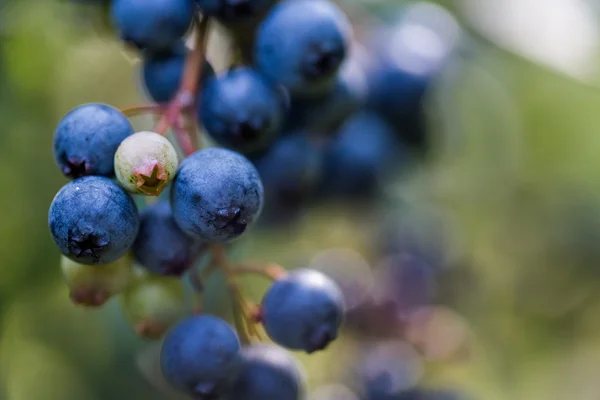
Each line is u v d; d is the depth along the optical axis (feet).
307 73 0.97
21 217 1.15
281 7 0.97
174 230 0.91
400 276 1.25
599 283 1.62
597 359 1.75
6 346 1.21
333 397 1.22
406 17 1.18
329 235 1.26
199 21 0.96
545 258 1.58
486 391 1.60
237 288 0.97
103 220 0.87
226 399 0.96
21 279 1.16
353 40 1.14
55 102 1.17
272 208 1.09
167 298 0.94
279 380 0.97
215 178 0.89
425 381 1.23
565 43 1.10
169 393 1.24
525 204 1.46
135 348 1.22
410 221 1.27
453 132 1.25
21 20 1.11
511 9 1.12
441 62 1.16
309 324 0.95
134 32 0.95
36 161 1.16
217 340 0.93
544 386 1.72
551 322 1.68
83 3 1.05
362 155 1.12
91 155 0.89
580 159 1.36
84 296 0.92
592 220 1.50
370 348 1.24
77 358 1.25
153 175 0.88
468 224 1.45
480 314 1.54
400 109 1.14
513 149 1.33
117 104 1.22
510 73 1.25
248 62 1.00
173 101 0.94
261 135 0.96
